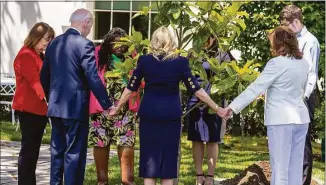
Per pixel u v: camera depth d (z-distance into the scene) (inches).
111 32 260.2
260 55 440.8
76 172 224.8
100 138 264.5
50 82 230.1
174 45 218.1
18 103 246.2
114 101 259.4
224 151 417.4
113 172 320.2
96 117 264.7
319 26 432.8
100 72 259.9
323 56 418.3
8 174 314.7
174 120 216.4
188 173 323.9
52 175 231.0
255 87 219.3
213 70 232.7
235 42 443.2
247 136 490.0
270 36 224.4
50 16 554.9
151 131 216.1
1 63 560.4
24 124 247.8
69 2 552.7
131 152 267.3
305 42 247.9
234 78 229.0
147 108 215.5
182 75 217.0
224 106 258.4
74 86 223.6
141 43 234.5
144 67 217.0
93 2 558.9
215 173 325.1
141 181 298.8
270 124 220.4
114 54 259.0
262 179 273.6
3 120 538.0
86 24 230.1
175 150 218.4
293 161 225.3
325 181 295.6
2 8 560.7
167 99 215.3
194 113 272.4
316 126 381.7
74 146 224.8
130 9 553.9
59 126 229.9
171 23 232.1
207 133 270.7
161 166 217.3
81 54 222.4
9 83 497.7
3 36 560.7
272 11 438.6
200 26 233.5
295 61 220.4
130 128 265.6
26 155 248.7
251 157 389.4
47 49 231.0
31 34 247.3
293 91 219.8
